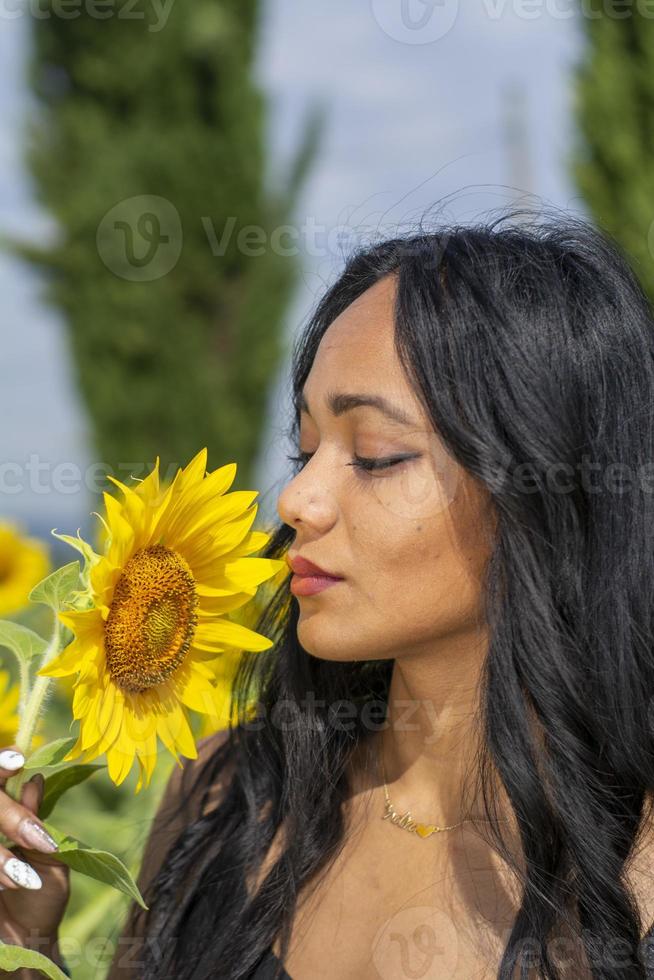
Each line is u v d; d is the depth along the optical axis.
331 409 1.17
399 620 1.17
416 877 1.29
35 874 1.11
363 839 1.35
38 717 1.12
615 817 1.23
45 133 6.92
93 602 1.07
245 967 1.31
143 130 6.90
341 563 1.17
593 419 1.21
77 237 6.92
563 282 1.21
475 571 1.18
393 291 1.19
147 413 7.15
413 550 1.15
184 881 1.45
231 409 7.26
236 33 6.96
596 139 5.10
